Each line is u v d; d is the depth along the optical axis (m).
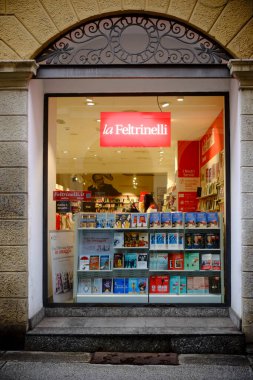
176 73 5.79
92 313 6.32
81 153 7.27
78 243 6.61
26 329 5.56
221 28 5.74
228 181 6.39
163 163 7.82
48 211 6.55
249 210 5.59
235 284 6.00
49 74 5.82
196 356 5.33
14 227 5.62
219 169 6.71
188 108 6.81
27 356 5.33
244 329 5.48
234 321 5.87
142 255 6.58
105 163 7.55
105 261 6.58
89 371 4.88
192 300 6.40
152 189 7.86
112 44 6.29
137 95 6.57
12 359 5.24
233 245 6.16
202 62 5.84
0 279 5.60
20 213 5.63
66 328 5.70
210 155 7.13
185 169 7.62
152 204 7.50
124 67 5.80
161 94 6.53
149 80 6.53
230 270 6.35
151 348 5.45
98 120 6.89
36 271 6.05
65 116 6.89
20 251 5.61
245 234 5.57
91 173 7.52
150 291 6.48
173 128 7.17
